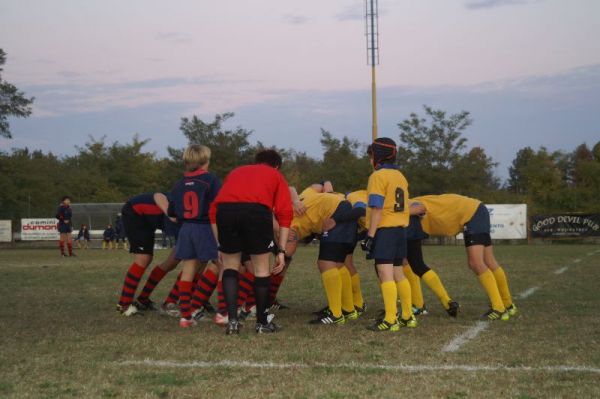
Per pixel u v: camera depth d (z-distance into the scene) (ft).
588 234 158.10
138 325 32.07
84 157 289.94
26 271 68.23
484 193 209.05
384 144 31.17
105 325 32.04
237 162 202.39
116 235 149.38
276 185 29.66
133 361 23.36
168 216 33.22
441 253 104.78
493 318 33.35
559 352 24.58
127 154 289.12
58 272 66.80
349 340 27.55
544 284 51.47
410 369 21.93
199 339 27.86
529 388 19.25
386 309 30.37
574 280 55.06
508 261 81.20
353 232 33.01
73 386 19.83
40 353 24.89
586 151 358.23
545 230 159.63
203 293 33.78
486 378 20.54
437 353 24.64
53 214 226.99
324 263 32.71
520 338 27.73
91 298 43.60
